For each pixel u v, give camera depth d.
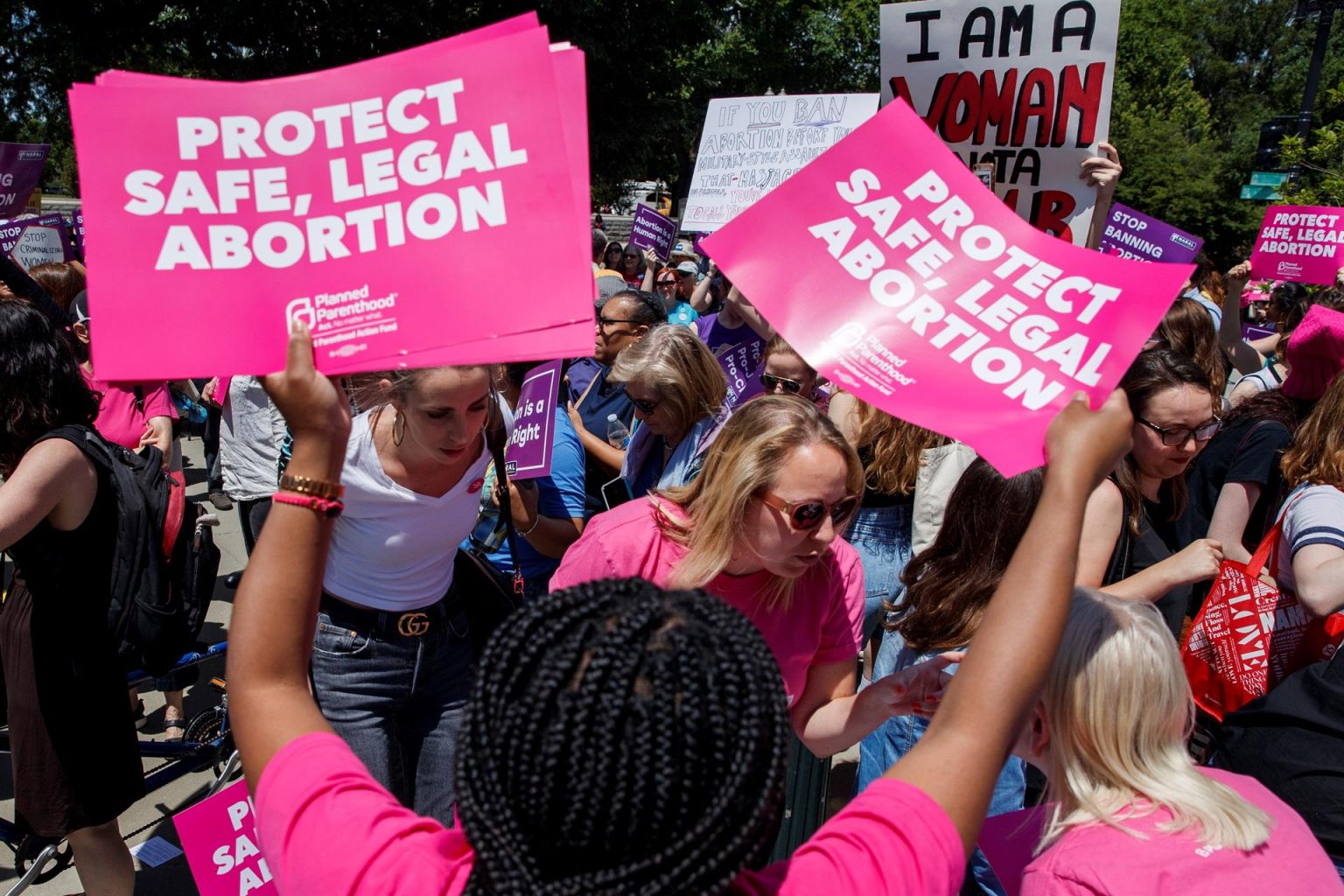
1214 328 4.54
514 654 0.86
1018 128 3.24
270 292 1.17
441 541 2.47
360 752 2.48
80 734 2.65
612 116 19.52
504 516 2.92
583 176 1.20
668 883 0.77
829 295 1.43
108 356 1.13
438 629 2.57
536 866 0.80
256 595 1.05
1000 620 1.01
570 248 1.18
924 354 1.36
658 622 0.85
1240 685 2.62
